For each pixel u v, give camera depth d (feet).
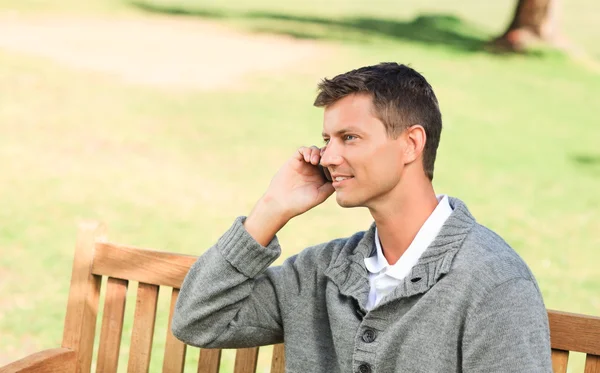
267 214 6.98
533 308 6.09
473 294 6.15
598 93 49.16
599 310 19.38
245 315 7.17
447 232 6.45
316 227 24.73
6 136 32.53
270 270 7.26
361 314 6.64
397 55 52.70
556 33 58.80
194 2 69.31
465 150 35.35
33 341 16.26
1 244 21.77
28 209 24.86
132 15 60.54
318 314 7.05
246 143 34.06
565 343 7.07
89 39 51.03
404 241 6.65
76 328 8.26
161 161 31.04
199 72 45.65
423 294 6.33
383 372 6.43
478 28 64.13
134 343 8.21
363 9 71.67
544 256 23.52
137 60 47.14
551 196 30.17
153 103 39.06
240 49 51.96
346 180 6.57
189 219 25.22
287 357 7.09
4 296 18.45
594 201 30.01
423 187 6.64
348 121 6.50
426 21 64.18
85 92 39.81
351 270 6.83
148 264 8.12
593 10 75.87
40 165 29.48
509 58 55.31
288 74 46.52
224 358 15.06
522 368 5.89
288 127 36.86
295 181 7.09
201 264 7.03
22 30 51.70
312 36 57.41
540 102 45.70
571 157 36.22
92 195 26.71
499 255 6.32
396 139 6.48
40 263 20.62
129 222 24.45
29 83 40.16
